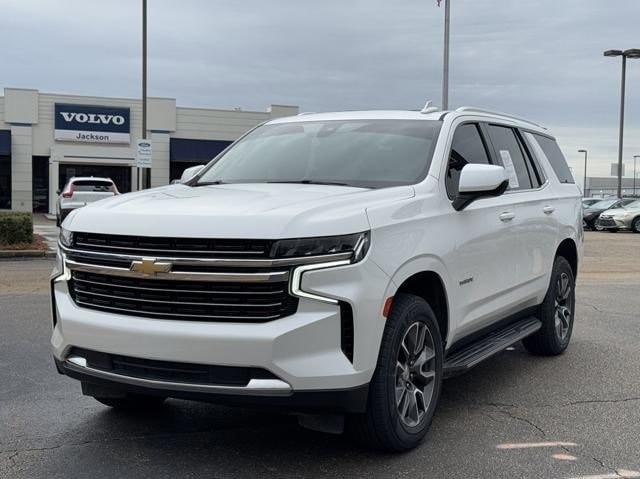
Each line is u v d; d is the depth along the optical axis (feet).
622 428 15.03
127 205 12.94
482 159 17.40
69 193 75.51
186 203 12.71
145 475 12.31
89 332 12.26
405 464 12.87
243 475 12.34
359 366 11.71
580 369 20.10
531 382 18.69
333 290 11.41
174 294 11.57
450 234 14.48
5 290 33.73
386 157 15.57
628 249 65.26
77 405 16.26
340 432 12.07
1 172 115.34
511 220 17.54
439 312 14.61
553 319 21.01
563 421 15.46
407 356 13.30
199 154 122.62
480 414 15.89
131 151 119.96
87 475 12.29
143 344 11.65
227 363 11.21
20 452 13.35
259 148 17.52
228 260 11.23
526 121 21.83
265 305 11.21
